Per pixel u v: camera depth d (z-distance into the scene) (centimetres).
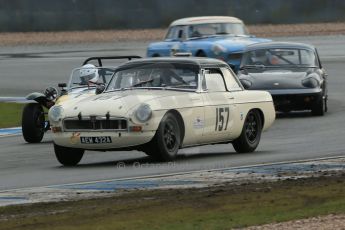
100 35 17225
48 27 17750
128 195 3388
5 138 6278
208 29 10519
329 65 11700
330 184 3466
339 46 14462
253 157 4722
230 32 10562
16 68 12300
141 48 14662
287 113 7500
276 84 7088
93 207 3142
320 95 7038
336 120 6738
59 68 12112
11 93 9688
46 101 5912
